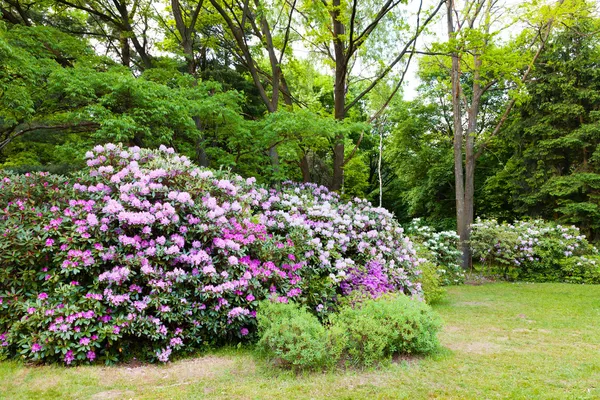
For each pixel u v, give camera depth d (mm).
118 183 4555
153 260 4125
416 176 21953
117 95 7180
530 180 16047
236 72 13359
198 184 4832
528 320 6051
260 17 10438
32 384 3180
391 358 3859
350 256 6273
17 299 3814
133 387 3184
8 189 4500
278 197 6430
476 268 13312
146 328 3850
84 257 3854
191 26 10383
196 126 8664
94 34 11734
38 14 11242
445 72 17344
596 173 14648
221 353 4148
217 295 4145
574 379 3383
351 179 19234
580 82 15734
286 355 3455
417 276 7176
